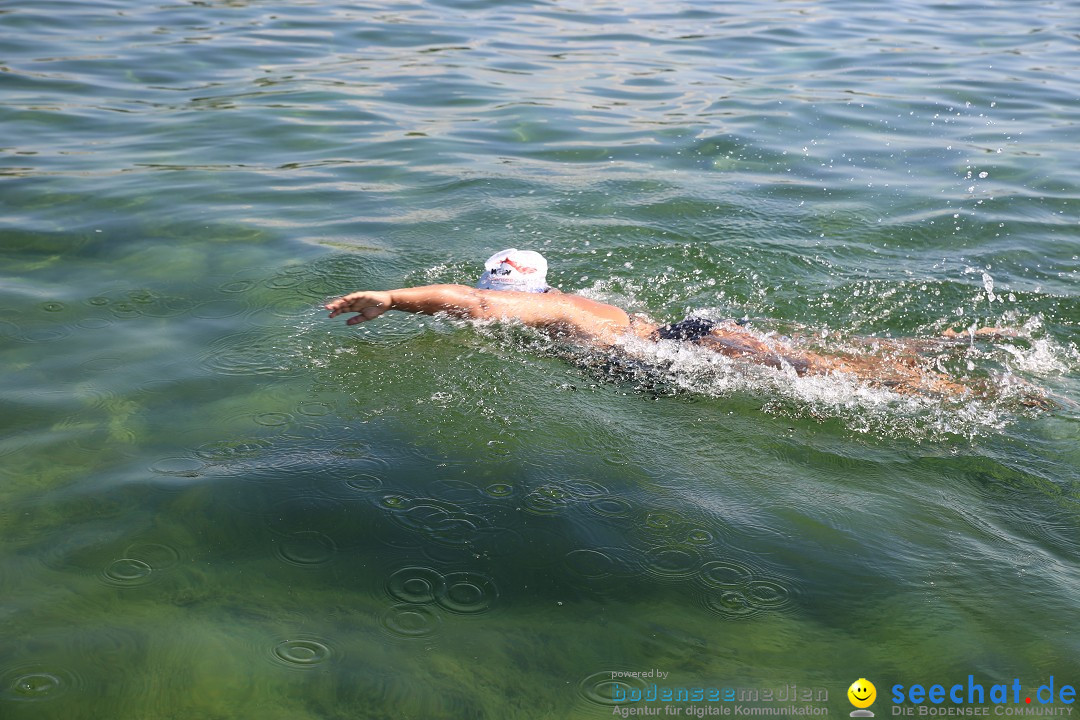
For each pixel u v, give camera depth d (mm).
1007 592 2826
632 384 4137
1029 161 7824
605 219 6457
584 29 12453
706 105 9328
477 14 12992
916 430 3809
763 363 4340
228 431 3594
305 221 6199
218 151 7582
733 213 6613
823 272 5699
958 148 8164
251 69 10008
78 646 2477
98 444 3471
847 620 2691
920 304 5289
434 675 2426
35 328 4469
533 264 4949
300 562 2842
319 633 2559
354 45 11148
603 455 3543
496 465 3432
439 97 9328
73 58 9961
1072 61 11055
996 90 9898
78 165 7047
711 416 3881
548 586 2785
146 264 5348
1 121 7949
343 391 3943
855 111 9188
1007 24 13023
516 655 2508
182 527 2988
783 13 13758
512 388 4039
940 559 2980
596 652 2531
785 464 3535
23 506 3072
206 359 4215
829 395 4078
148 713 2273
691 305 5246
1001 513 3252
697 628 2637
